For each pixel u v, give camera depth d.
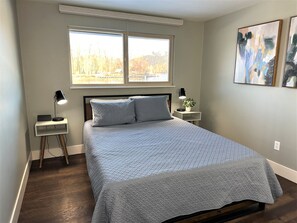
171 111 3.84
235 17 3.11
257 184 1.78
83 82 3.21
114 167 1.60
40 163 2.82
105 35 3.22
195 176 1.56
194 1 2.71
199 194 1.58
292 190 2.27
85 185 2.36
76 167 2.80
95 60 3.22
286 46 2.40
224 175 1.65
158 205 1.47
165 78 3.75
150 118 3.08
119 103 2.97
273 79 2.56
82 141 3.29
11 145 1.78
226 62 3.34
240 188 1.72
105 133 2.49
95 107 2.88
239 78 3.08
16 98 2.16
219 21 3.44
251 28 2.81
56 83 3.02
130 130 2.62
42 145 2.83
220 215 1.82
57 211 1.91
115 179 1.44
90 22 3.04
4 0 1.84
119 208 1.35
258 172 1.78
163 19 3.38
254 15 2.80
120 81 3.43
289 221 1.81
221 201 1.66
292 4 2.31
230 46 3.24
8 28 1.98
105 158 1.77
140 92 3.56
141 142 2.17
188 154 1.86
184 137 2.34
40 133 2.75
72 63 3.11
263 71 2.68
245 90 3.02
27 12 2.72
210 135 2.42
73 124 3.20
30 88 2.88
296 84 2.32
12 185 1.72
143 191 1.43
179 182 1.52
